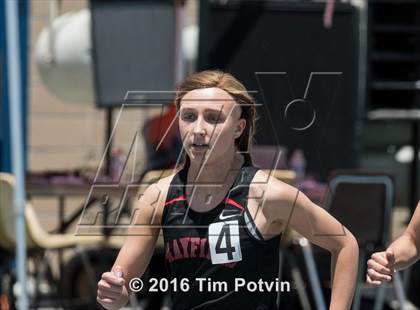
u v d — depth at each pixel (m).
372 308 16.33
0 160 19.80
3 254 16.59
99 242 16.48
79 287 18.06
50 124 22.95
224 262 8.30
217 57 19.05
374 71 20.67
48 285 19.56
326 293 16.86
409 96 20.75
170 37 17.89
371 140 21.94
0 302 17.58
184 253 8.40
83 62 18.70
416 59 20.89
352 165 18.67
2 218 16.20
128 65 17.78
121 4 17.81
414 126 20.61
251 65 19.06
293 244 16.53
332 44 19.08
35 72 22.73
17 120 15.05
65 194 16.34
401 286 15.87
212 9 19.05
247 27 19.08
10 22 15.04
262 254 8.38
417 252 9.32
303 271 16.97
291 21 19.09
